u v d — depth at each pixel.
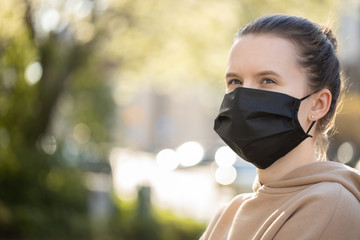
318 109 2.07
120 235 10.35
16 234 10.13
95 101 17.59
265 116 2.00
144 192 10.64
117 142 18.42
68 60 11.55
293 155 2.06
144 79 17.45
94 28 11.64
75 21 11.29
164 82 17.97
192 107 51.22
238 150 2.09
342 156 9.80
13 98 11.20
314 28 2.06
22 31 10.76
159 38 13.16
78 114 17.38
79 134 17.25
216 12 12.30
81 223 10.38
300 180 1.97
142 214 10.51
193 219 11.17
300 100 2.01
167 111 50.38
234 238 2.07
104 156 17.02
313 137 2.11
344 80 2.42
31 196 10.90
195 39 13.22
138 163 27.92
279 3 9.70
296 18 2.07
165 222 10.60
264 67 2.00
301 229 1.87
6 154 10.90
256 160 2.06
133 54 14.08
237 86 2.11
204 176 22.28
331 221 1.85
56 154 11.59
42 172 11.17
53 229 10.30
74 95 16.56
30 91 11.31
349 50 9.86
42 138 11.66
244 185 16.12
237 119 2.04
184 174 23.09
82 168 13.16
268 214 2.01
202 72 15.23
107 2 11.73
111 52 13.98
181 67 15.33
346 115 9.70
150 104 49.75
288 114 1.99
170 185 19.86
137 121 29.95
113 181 16.97
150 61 14.70
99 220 10.49
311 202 1.89
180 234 10.46
